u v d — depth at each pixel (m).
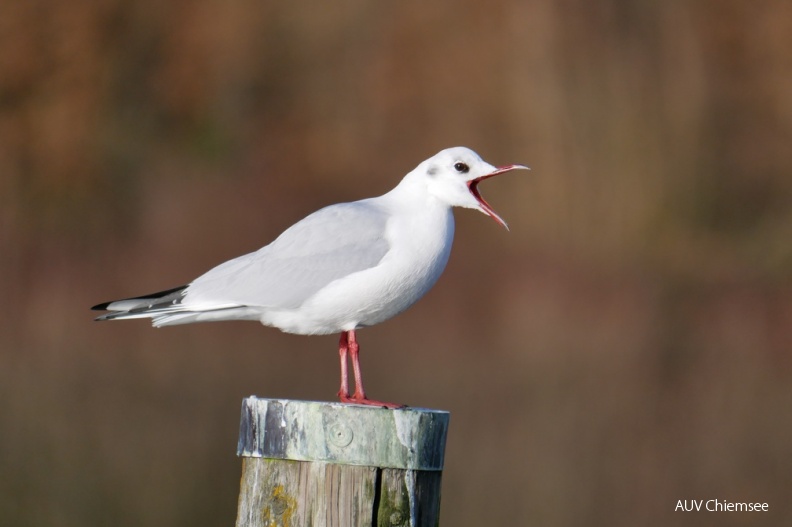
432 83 22.19
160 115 23.38
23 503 10.73
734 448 12.52
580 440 12.52
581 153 19.84
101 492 11.13
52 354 14.88
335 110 23.53
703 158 20.03
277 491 5.04
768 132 20.55
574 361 15.00
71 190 21.75
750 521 11.36
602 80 20.16
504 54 21.25
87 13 22.78
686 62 20.42
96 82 22.70
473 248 18.98
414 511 5.01
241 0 24.20
